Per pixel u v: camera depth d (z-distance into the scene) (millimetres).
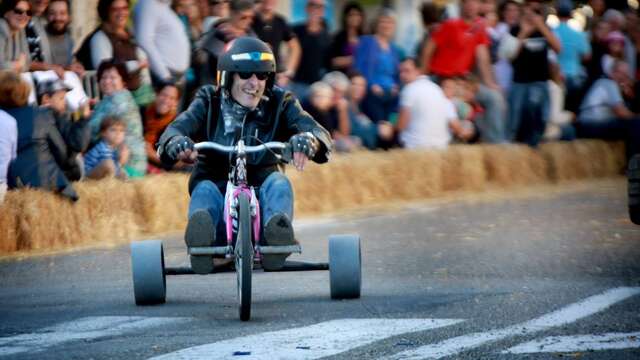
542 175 58375
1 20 41438
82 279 31438
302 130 25797
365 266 32531
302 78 50438
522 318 23875
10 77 38031
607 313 24250
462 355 20453
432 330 22719
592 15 67000
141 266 26297
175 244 38125
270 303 26500
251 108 25969
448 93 55531
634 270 30750
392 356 20438
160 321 24297
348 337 22047
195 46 46531
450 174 53406
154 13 45844
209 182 25328
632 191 36562
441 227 41250
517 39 57656
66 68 43750
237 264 24172
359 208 47844
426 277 30281
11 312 26125
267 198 24766
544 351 20672
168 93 44969
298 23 50688
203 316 24859
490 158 55531
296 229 41469
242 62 25562
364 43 52438
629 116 63094
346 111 50656
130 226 40062
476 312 24719
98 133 42531
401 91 53062
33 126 38031
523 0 58781
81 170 41875
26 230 37000
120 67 44031
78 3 50938
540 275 30125
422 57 55938
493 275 30328
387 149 52844
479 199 50938
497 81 57969
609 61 63656
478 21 56250
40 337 22812
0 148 37156
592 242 36344
